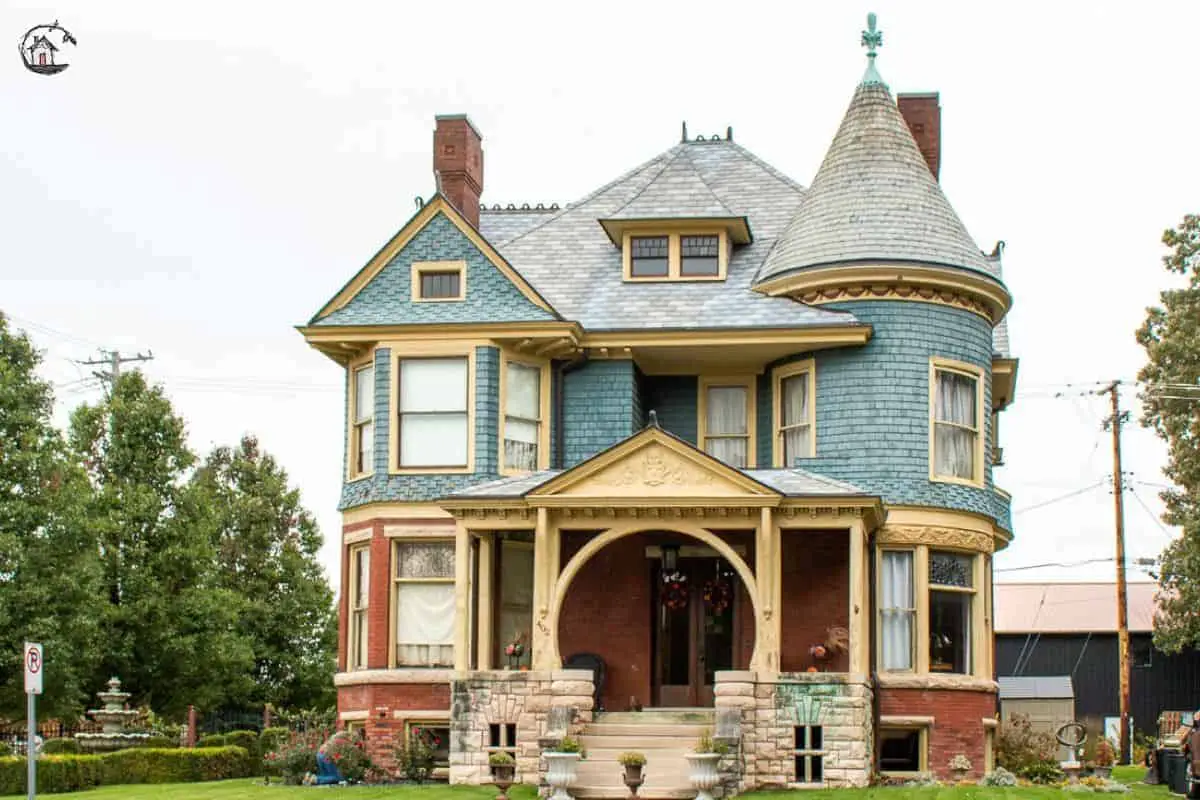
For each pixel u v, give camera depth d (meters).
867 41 34.50
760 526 27.80
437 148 35.56
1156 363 50.81
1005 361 34.91
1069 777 28.89
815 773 27.23
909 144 33.38
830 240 31.97
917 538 30.81
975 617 31.69
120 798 26.84
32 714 22.00
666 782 25.73
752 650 30.84
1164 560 52.66
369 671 31.28
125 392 47.66
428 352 31.75
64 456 40.88
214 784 30.67
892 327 31.52
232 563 55.91
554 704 27.81
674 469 27.98
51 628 38.38
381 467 31.64
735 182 37.16
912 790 26.16
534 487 28.36
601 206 36.53
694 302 32.84
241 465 57.88
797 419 32.31
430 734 30.89
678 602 31.17
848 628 29.89
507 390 31.83
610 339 31.95
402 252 32.25
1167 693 64.12
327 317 32.25
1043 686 59.88
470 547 28.92
